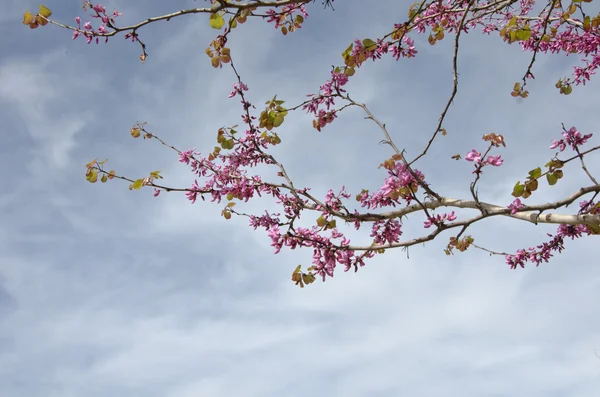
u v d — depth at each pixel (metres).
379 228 4.80
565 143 4.02
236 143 5.59
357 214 4.79
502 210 4.25
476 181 4.09
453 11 5.90
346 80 5.02
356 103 4.93
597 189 3.88
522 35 4.97
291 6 5.18
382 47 5.45
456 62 4.34
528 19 6.33
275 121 5.08
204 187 5.55
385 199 4.88
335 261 4.95
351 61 4.99
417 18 6.17
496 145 3.94
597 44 6.25
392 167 4.29
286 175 5.43
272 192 5.47
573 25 6.38
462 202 4.52
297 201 5.25
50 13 4.57
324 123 5.18
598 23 5.71
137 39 4.81
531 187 4.07
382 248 4.69
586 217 3.87
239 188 5.46
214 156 5.86
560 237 6.16
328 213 4.92
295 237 4.91
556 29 5.88
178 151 5.69
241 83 5.43
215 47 5.02
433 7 6.45
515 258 6.39
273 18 5.26
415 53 5.50
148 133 5.77
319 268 4.91
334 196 5.04
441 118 4.37
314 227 5.03
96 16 4.68
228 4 3.83
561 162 3.93
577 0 4.82
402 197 4.79
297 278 4.95
